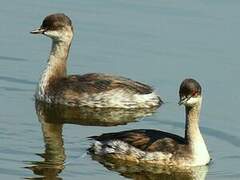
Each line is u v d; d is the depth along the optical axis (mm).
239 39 28109
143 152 19734
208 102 23656
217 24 29156
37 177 18359
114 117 23234
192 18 29594
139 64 26281
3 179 18188
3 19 29031
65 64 24562
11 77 24938
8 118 22094
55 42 24594
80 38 27969
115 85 24000
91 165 19344
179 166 19609
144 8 30297
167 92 24531
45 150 20016
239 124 22172
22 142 20453
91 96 23859
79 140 20938
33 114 22719
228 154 20312
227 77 25438
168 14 29859
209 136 21391
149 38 28062
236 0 31047
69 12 29672
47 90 24000
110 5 30484
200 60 26625
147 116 23156
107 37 28062
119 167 19500
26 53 26672
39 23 28688
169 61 26531
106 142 20000
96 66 26047
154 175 19219
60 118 22891
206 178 19078
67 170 18922
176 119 22766
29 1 30531
